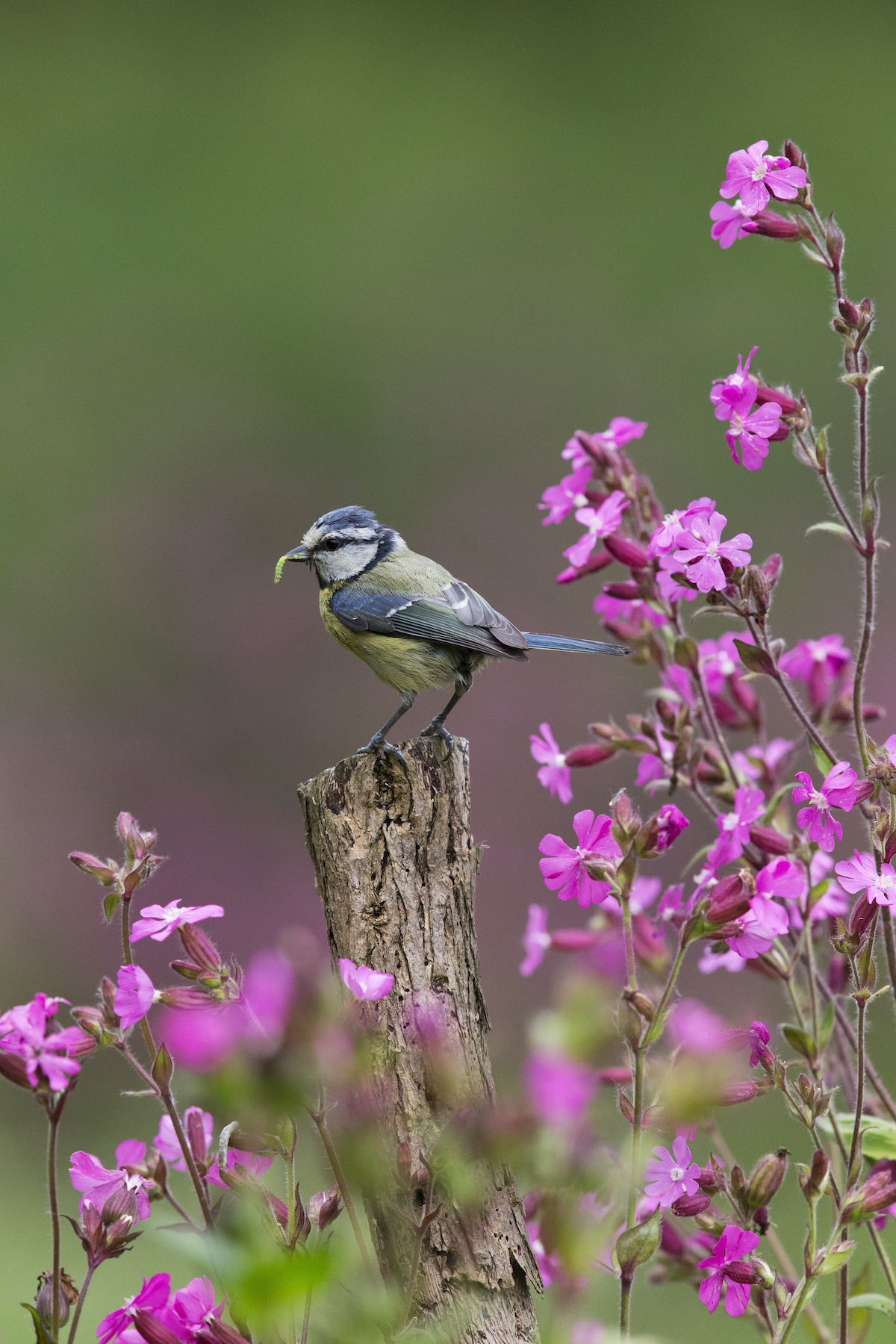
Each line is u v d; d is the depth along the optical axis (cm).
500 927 1348
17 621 1667
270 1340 281
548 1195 260
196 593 1694
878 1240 396
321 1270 249
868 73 2238
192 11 2244
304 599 1688
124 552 1692
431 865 388
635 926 449
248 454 1831
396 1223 331
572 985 243
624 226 2039
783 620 1550
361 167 2119
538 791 1447
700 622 1130
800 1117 345
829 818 379
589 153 2131
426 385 1884
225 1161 310
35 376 1884
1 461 1802
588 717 1495
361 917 384
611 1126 341
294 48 2334
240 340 1944
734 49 2244
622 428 521
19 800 1501
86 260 2036
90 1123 1145
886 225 1992
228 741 1609
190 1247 285
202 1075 235
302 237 2075
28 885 1434
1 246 2016
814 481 1639
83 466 1809
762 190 421
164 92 2184
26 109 2206
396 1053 339
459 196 2108
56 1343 318
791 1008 491
